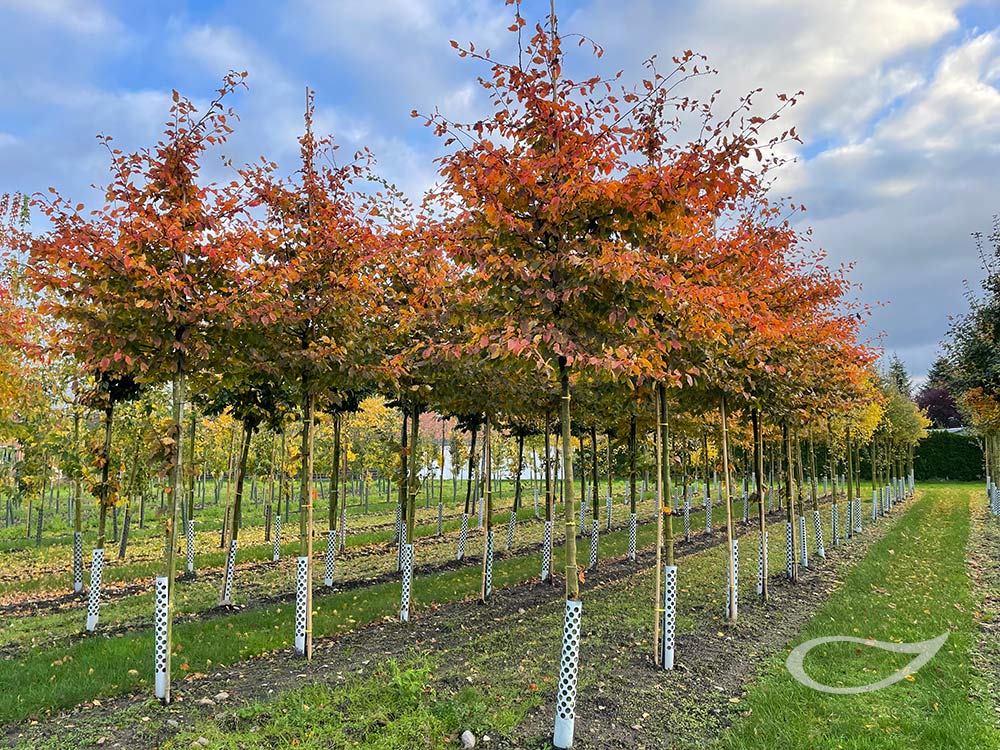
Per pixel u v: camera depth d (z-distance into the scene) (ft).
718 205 16.03
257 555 42.34
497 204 14.52
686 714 15.81
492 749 13.88
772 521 62.49
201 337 18.24
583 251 14.88
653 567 36.99
